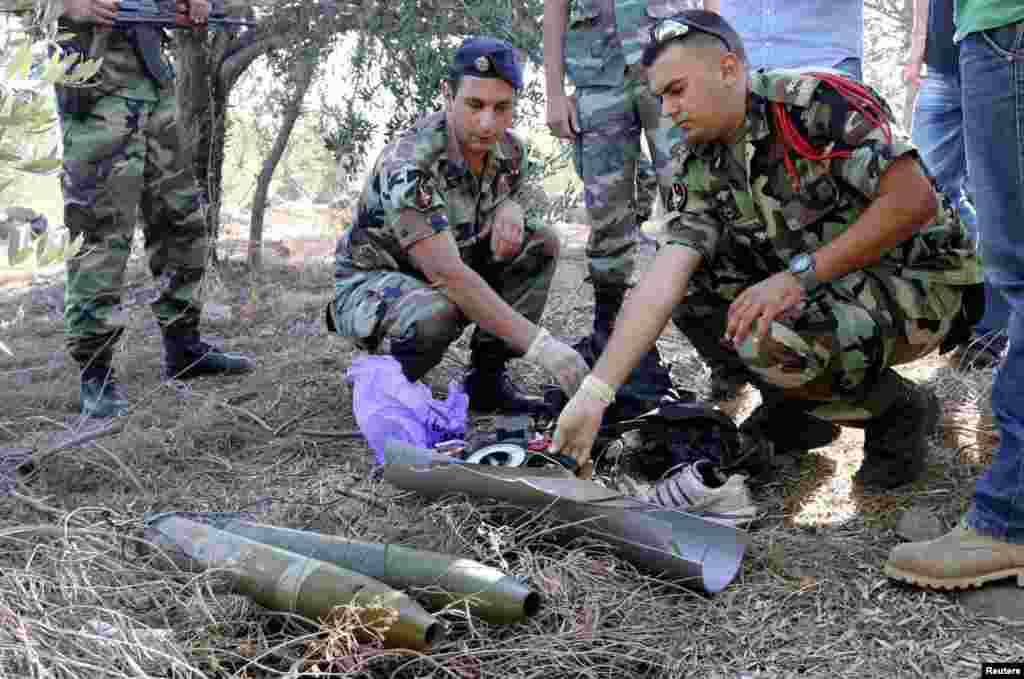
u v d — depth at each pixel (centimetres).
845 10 398
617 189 380
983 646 208
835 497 284
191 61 577
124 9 377
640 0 365
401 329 336
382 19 512
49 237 212
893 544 254
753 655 210
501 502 253
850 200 256
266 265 673
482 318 321
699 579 231
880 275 263
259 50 572
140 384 428
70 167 378
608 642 211
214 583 215
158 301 428
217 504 292
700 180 272
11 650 179
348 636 190
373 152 587
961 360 387
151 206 415
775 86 253
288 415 380
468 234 360
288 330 504
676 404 300
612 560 242
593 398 260
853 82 251
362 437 354
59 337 504
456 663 200
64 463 322
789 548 255
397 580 216
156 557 228
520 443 291
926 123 412
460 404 324
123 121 385
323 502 285
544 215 560
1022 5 219
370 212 357
